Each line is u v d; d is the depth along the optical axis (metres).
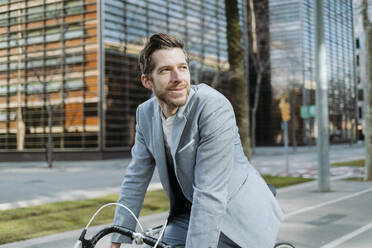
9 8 30.52
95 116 30.16
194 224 1.50
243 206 1.66
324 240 4.83
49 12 30.73
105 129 30.23
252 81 55.53
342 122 54.72
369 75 11.08
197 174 1.58
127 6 31.45
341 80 54.34
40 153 31.53
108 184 12.23
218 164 1.56
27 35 31.25
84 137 30.53
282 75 52.56
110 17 30.38
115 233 1.69
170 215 1.90
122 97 31.48
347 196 8.26
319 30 9.07
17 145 32.19
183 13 35.75
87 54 30.22
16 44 31.33
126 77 31.69
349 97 56.25
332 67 52.28
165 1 34.25
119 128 31.34
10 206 8.01
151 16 33.19
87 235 5.23
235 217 1.65
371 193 8.62
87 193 10.04
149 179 1.85
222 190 1.54
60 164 25.95
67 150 30.70
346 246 4.57
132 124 32.19
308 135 51.16
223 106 1.62
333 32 52.34
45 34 30.94
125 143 31.78
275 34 50.78
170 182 1.82
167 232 1.88
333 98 52.78
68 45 30.56
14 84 31.89
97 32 29.83
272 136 54.44
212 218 1.50
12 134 32.31
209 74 37.62
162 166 1.74
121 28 31.14
